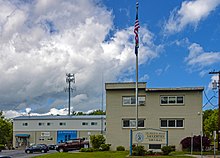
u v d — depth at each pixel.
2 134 86.62
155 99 43.62
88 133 74.88
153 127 43.28
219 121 42.25
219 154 35.59
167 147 32.97
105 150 41.81
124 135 43.69
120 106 44.09
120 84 44.16
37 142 77.38
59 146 49.09
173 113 43.09
